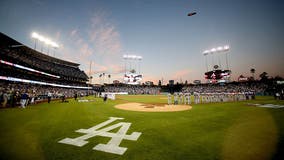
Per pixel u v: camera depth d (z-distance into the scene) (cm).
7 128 703
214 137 577
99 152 437
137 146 485
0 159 391
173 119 945
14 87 2911
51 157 403
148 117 1020
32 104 1908
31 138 561
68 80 5662
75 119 935
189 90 6888
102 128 716
